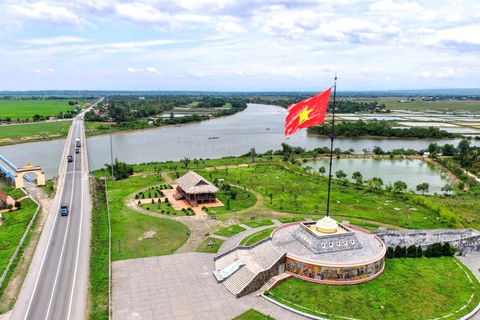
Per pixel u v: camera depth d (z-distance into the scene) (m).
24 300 55.59
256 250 70.62
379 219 95.12
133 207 101.25
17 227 84.00
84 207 98.50
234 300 57.25
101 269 65.75
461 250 75.44
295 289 60.25
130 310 53.91
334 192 121.12
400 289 60.69
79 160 161.75
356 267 62.03
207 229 86.31
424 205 107.31
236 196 114.12
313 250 66.44
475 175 153.88
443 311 55.03
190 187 103.38
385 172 162.88
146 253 72.88
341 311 54.25
